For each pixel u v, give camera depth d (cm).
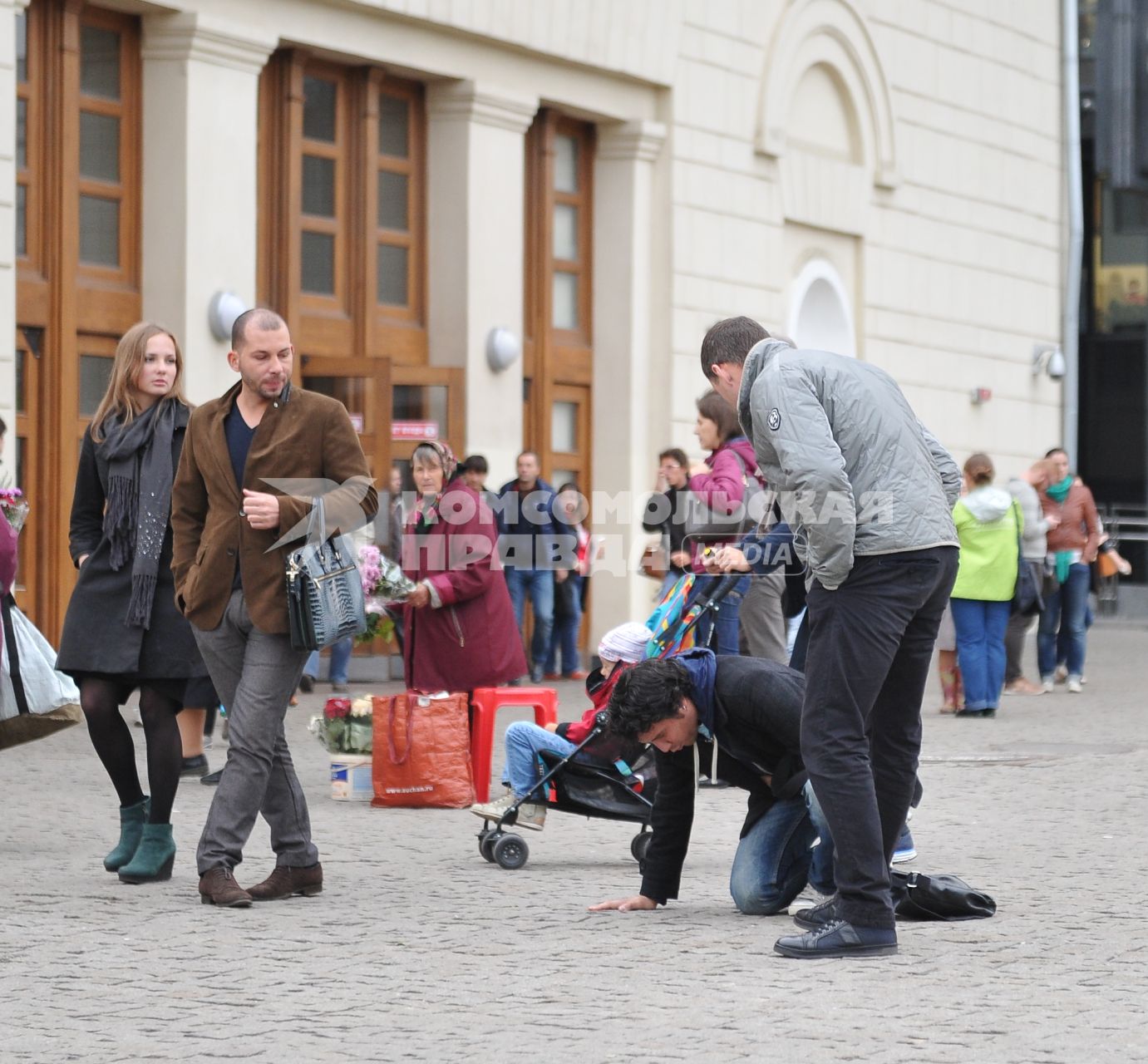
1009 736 3694
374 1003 1504
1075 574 4778
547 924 1834
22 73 4006
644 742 1848
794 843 1888
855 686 1655
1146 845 2334
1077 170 7569
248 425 1970
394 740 2692
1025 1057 1322
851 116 6369
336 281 4756
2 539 2247
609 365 5466
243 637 1972
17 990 1557
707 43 5631
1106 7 3569
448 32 4853
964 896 1839
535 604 4769
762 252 5888
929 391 6756
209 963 1658
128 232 4241
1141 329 9381
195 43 4219
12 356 3825
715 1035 1388
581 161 5478
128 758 2114
